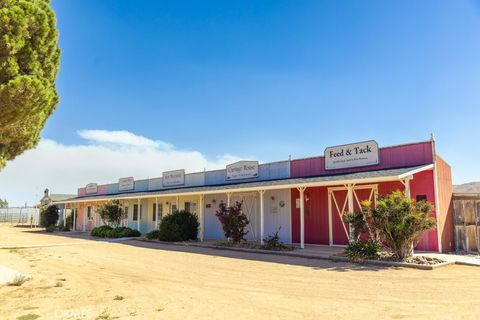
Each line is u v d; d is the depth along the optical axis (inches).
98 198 1214.3
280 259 515.2
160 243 808.3
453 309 258.7
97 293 327.6
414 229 451.2
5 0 316.2
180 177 1071.6
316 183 584.7
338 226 656.4
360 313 253.0
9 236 1071.0
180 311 265.6
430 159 565.3
